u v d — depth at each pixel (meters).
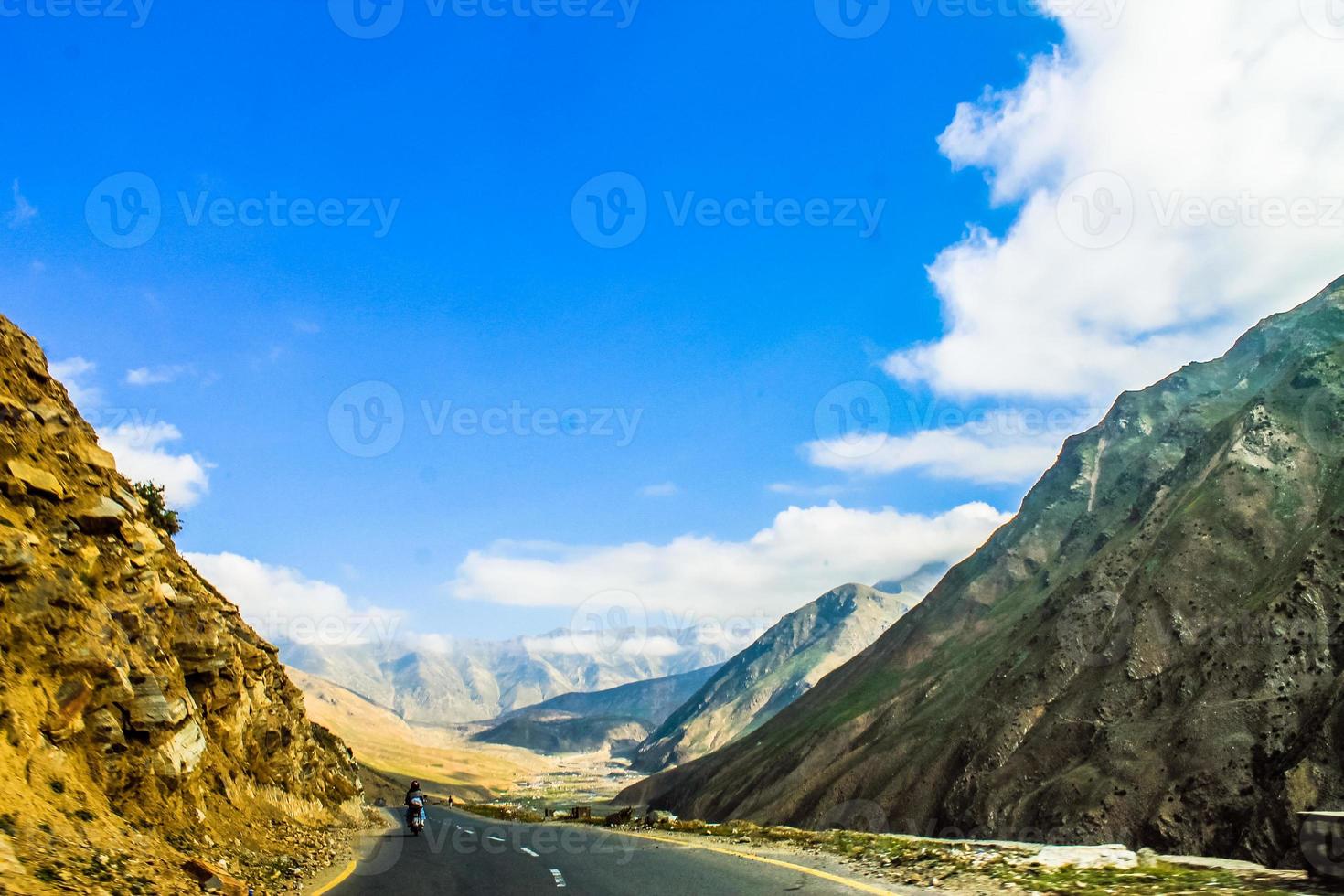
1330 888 10.44
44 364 21.19
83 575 17.97
